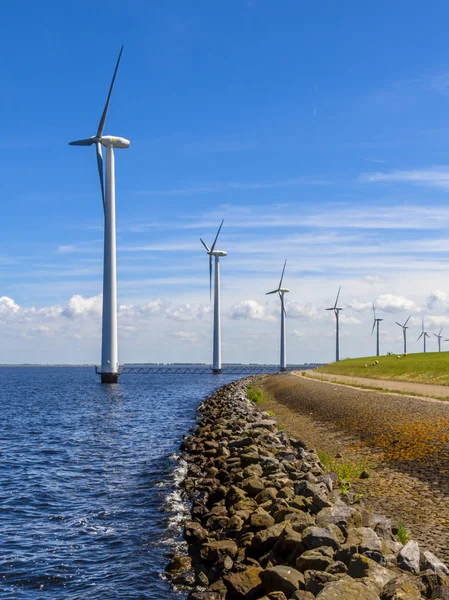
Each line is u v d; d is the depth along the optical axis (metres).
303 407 54.38
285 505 16.45
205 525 18.12
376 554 11.34
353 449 27.91
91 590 14.31
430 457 21.94
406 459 22.77
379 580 10.46
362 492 18.92
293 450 27.84
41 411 73.25
